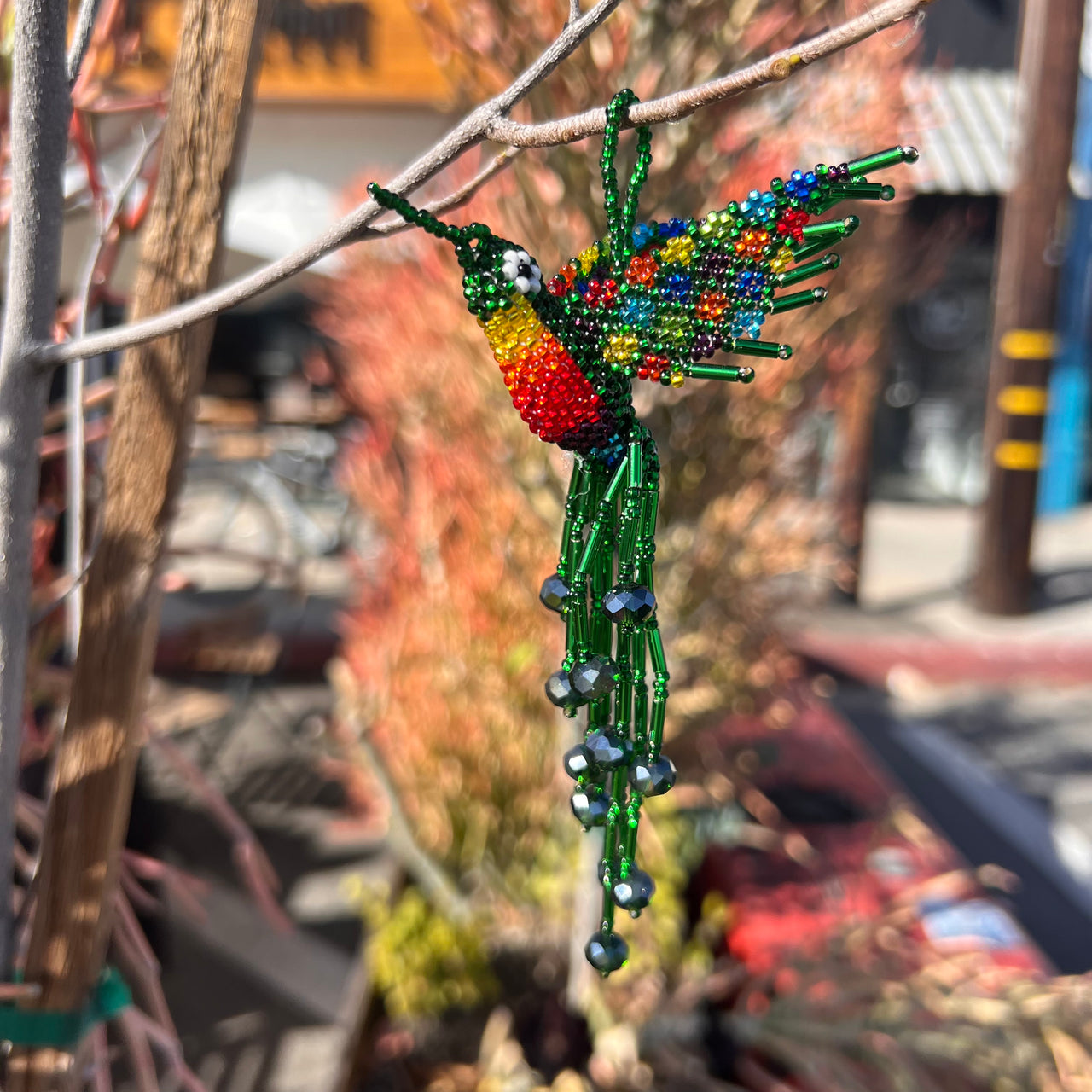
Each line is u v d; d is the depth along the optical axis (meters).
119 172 2.38
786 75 0.80
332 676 4.12
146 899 1.87
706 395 2.84
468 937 3.14
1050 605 8.74
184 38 1.20
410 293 3.18
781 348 0.99
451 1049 3.11
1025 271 7.91
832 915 3.23
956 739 6.39
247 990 3.03
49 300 1.24
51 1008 1.37
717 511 3.23
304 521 7.74
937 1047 2.49
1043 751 6.21
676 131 2.36
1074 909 4.55
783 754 4.48
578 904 2.93
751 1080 2.85
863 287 3.26
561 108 2.33
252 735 4.92
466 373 2.94
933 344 12.34
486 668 3.14
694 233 0.97
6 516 1.27
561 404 0.98
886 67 2.77
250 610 5.16
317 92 5.40
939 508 12.51
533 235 2.51
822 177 0.94
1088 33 9.70
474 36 2.39
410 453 3.61
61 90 1.20
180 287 1.25
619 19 2.24
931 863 3.61
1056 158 7.61
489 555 3.10
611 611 0.97
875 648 7.48
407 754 3.36
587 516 1.06
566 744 2.96
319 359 4.88
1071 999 2.44
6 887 1.38
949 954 2.96
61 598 1.44
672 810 3.50
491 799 3.30
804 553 3.62
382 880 3.63
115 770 1.34
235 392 9.37
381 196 0.92
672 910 3.16
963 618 8.30
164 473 1.28
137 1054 1.58
